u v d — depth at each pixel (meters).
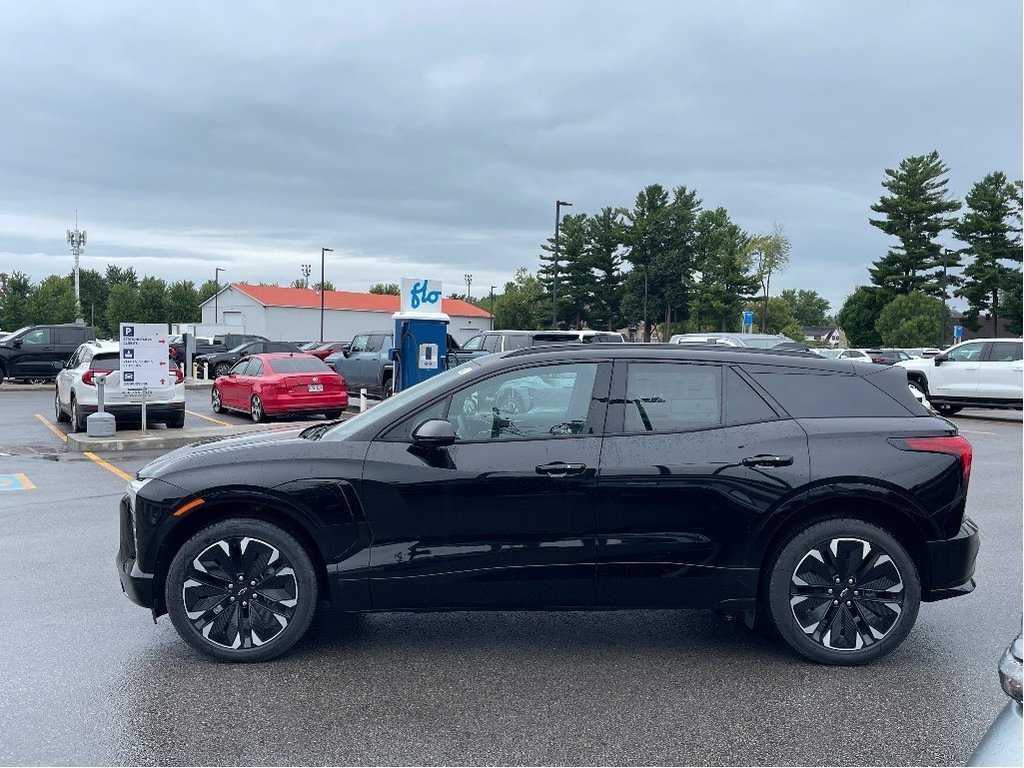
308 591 4.78
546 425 4.83
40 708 4.17
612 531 4.72
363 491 4.70
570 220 89.06
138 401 15.45
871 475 4.71
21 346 27.48
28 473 11.49
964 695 4.36
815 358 5.13
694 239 88.62
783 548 4.77
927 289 69.44
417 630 5.37
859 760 3.67
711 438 4.79
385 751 3.74
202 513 4.84
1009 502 9.46
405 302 16.45
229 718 4.07
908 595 4.73
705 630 5.39
